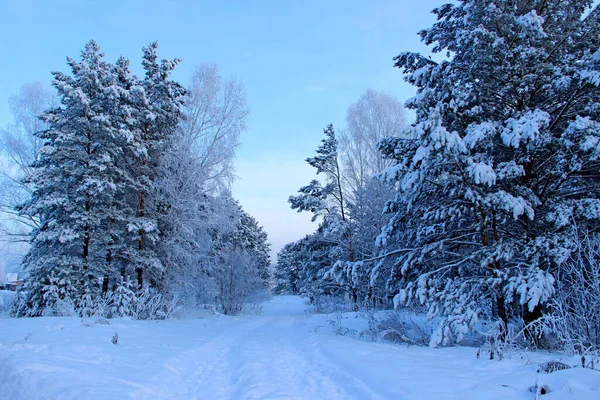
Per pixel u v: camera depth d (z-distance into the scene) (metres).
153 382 5.29
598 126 7.76
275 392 4.90
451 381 4.64
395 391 4.29
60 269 14.66
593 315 7.16
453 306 8.77
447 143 8.02
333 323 13.73
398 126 26.00
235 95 19.50
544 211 9.07
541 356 6.47
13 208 18.47
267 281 62.31
